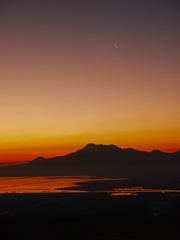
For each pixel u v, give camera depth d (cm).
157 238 6325
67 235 7794
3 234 7338
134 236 6831
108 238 6625
